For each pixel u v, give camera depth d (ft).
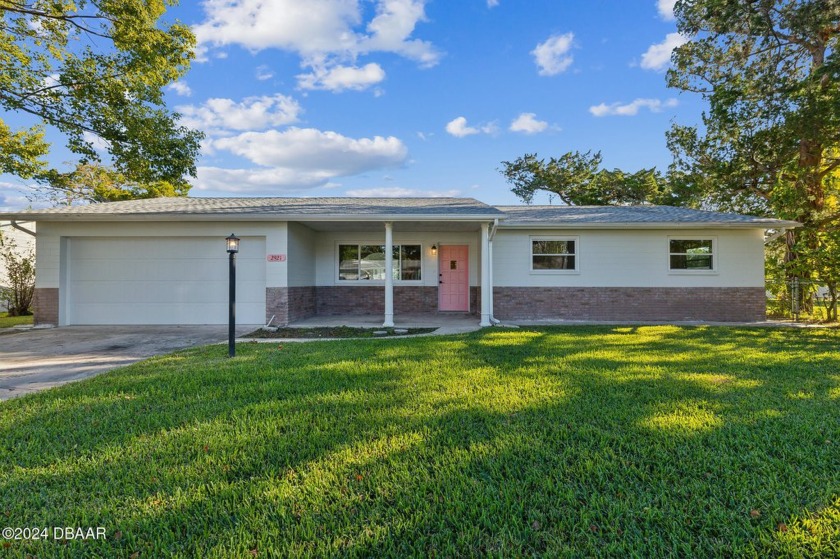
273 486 7.95
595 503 7.33
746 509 7.11
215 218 32.37
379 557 6.05
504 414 11.77
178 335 28.60
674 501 7.36
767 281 40.63
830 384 14.70
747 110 45.06
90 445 9.92
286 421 11.35
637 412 11.86
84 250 33.83
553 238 38.34
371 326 32.40
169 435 10.50
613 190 85.61
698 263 37.86
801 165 41.75
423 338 26.23
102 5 36.40
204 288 34.04
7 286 45.60
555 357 19.83
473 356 20.11
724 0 40.73
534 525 6.76
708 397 13.25
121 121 43.50
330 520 6.89
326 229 40.83
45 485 8.13
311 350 21.99
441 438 10.14
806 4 37.60
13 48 38.27
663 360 19.08
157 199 44.11
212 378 15.93
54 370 18.33
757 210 53.57
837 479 8.08
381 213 33.04
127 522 6.89
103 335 28.66
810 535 6.40
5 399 13.96
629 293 37.93
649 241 37.86
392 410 12.21
